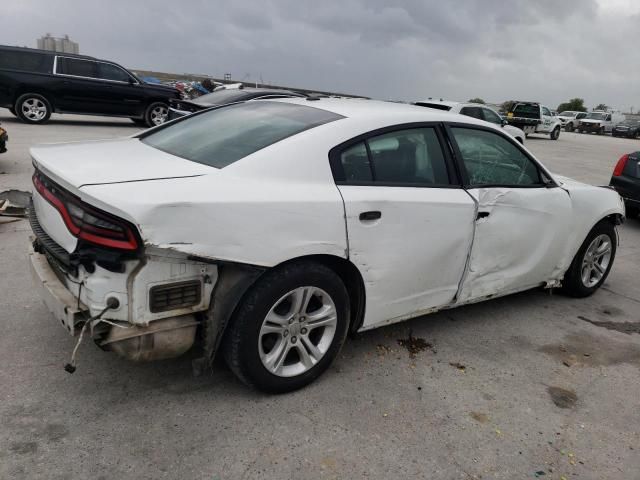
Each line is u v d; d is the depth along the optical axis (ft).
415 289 10.85
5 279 13.19
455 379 10.59
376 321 10.57
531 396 10.27
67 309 7.78
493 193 11.69
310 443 8.33
